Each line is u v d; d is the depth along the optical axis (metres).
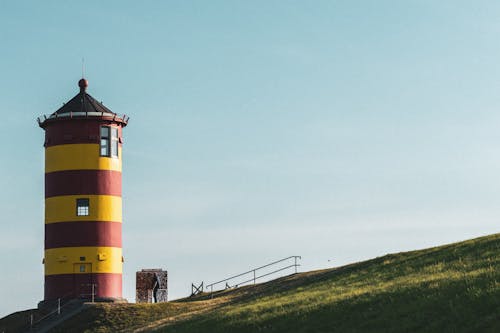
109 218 65.00
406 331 30.70
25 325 60.44
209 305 56.88
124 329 54.22
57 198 64.88
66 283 63.72
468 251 48.38
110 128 66.12
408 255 54.28
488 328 27.94
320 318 36.84
